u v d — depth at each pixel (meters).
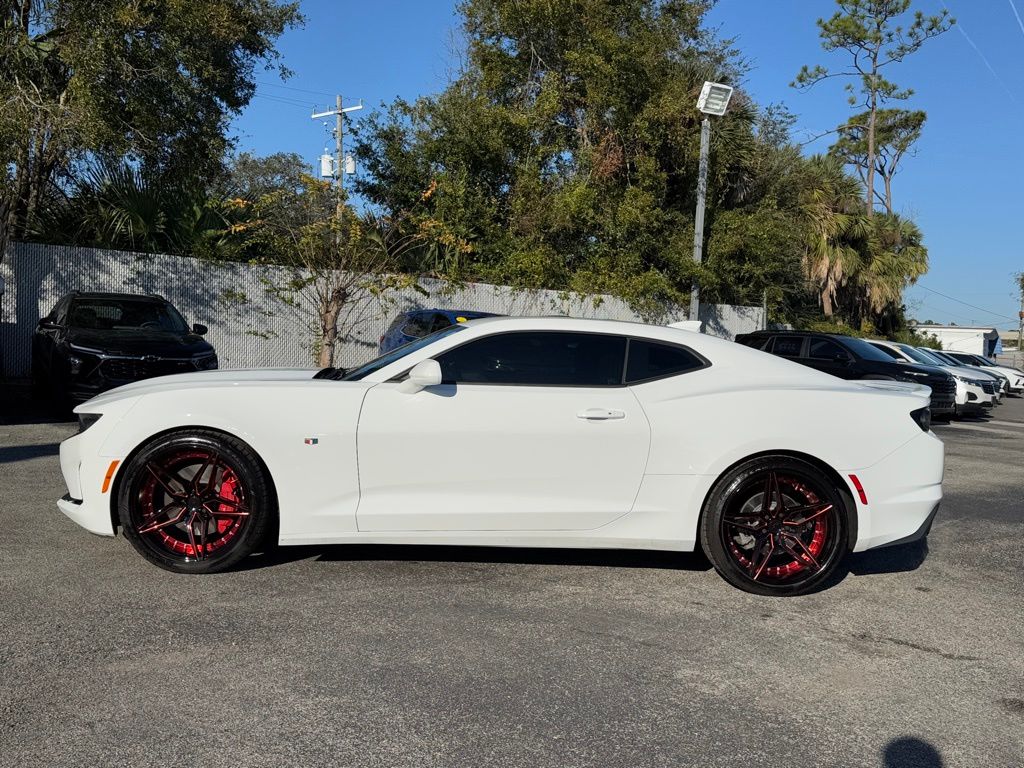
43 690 3.15
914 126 43.38
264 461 4.41
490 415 4.47
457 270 17.67
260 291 15.17
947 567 5.38
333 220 14.71
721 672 3.57
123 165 14.75
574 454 4.50
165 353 10.09
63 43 12.77
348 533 4.45
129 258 14.02
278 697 3.16
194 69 13.82
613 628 4.03
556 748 2.88
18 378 13.30
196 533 4.49
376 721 3.01
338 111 29.19
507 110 20.92
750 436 4.52
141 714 2.99
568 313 19.17
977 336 60.69
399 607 4.17
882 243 35.47
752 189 23.73
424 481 4.46
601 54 20.72
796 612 4.38
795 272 27.98
